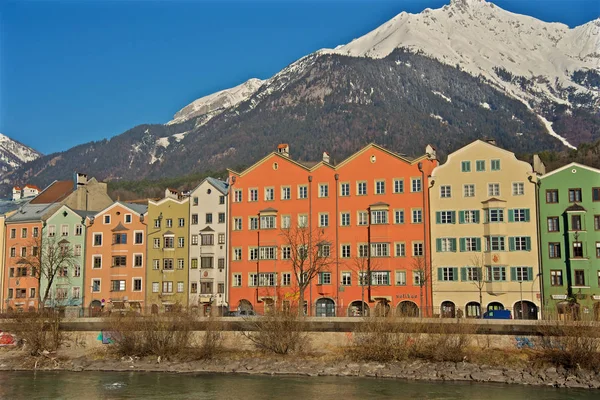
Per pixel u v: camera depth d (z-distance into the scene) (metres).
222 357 90.69
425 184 109.06
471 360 81.75
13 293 132.75
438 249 107.00
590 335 77.94
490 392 71.56
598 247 99.75
